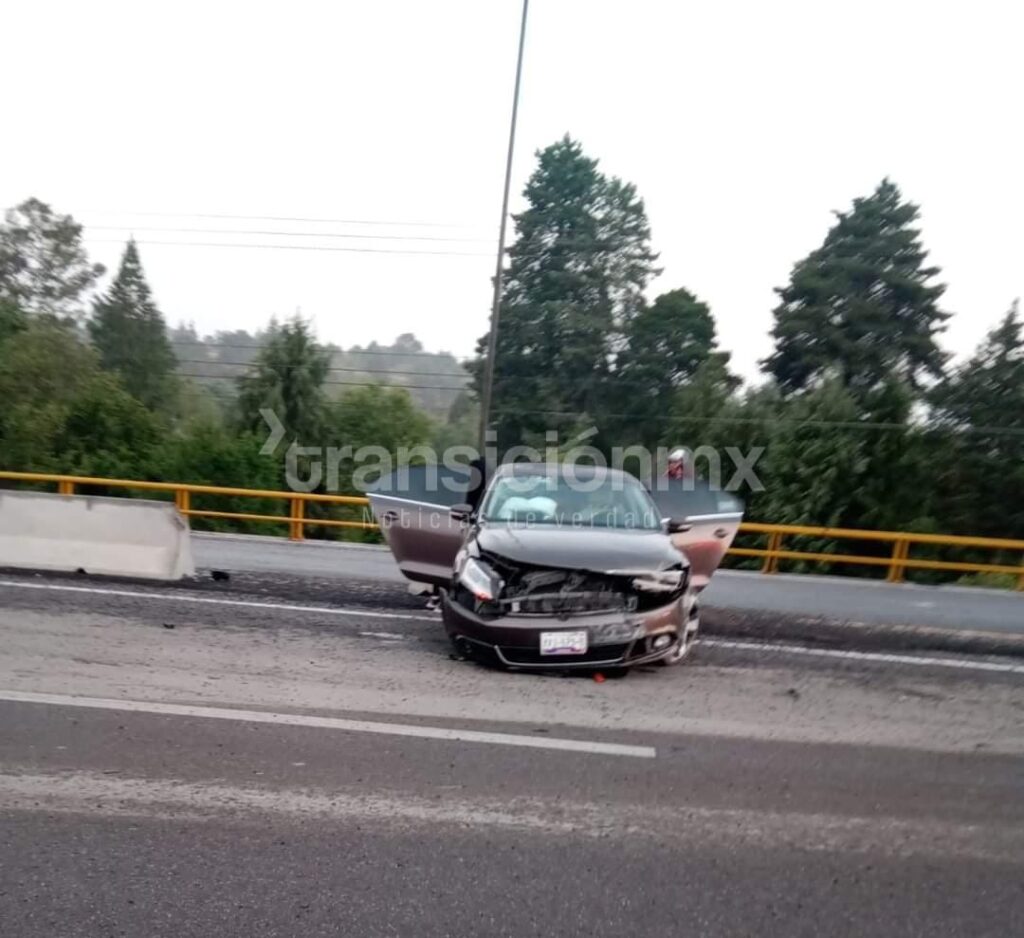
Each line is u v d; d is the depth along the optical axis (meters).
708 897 3.53
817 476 26.27
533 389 36.69
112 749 4.77
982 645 8.05
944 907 3.51
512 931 3.26
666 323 35.94
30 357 34.81
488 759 4.80
